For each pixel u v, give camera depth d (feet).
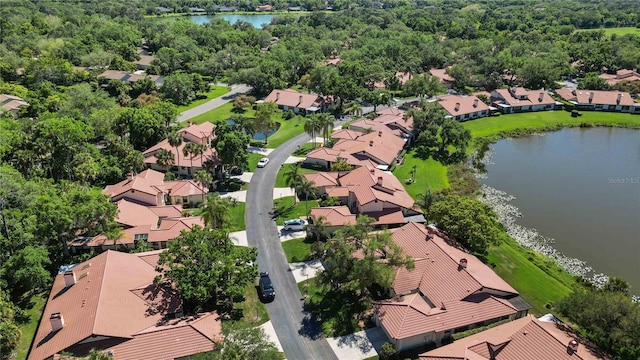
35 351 182.60
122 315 192.54
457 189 358.84
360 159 373.81
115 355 176.04
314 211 287.89
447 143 418.51
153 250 258.78
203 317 199.62
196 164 359.87
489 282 219.00
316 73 563.48
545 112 550.77
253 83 578.66
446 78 641.81
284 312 219.61
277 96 541.75
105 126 392.47
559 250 286.25
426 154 417.08
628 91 585.63
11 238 236.63
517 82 635.66
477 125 506.07
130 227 275.39
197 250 210.59
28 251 223.30
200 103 551.18
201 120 488.02
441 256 234.17
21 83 542.57
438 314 202.08
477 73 630.74
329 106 534.37
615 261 275.80
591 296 195.83
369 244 215.51
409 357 192.44
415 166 389.60
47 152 325.01
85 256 249.34
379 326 210.18
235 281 208.64
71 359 165.58
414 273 230.27
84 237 264.93
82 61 609.01
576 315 194.18
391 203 294.66
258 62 617.21
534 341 181.88
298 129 469.16
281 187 346.33
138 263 229.66
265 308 222.28
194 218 283.38
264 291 228.02
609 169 410.11
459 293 212.84
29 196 260.62
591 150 455.22
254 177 362.74
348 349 197.67
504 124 512.22
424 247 245.04
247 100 531.50
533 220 321.11
